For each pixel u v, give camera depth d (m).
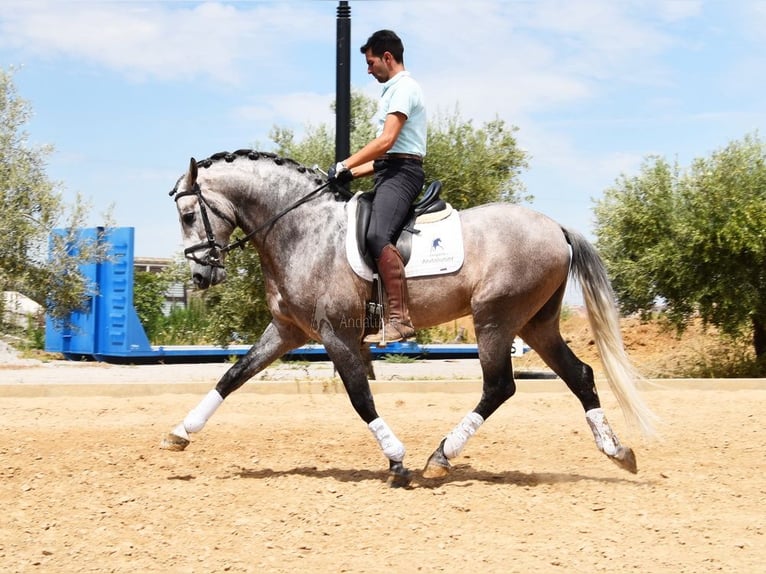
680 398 11.05
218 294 14.84
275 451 7.88
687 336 17.62
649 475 6.94
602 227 14.73
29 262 15.87
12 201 15.52
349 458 7.62
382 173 6.59
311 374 14.61
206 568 4.64
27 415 9.62
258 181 6.71
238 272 14.45
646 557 4.79
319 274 6.48
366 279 6.41
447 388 11.71
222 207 6.73
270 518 5.56
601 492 6.30
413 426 9.20
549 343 6.84
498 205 6.73
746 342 15.12
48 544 5.04
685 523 5.45
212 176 6.74
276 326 6.91
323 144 15.54
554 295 6.76
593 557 4.79
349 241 6.43
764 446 8.14
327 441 8.37
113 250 18.42
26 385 11.08
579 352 18.08
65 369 17.02
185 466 7.19
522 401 10.78
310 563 4.71
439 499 6.06
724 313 13.77
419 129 6.57
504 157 15.21
